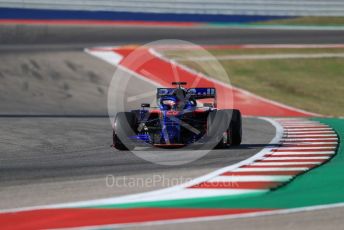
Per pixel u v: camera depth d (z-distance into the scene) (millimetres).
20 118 58594
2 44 109812
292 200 22359
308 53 110000
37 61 95500
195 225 18781
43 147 38875
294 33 128750
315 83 92438
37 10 130875
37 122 54969
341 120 63594
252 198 22797
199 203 22000
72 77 89062
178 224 18938
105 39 116500
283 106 79438
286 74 97062
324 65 102562
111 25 130125
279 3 138000
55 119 58781
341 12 137250
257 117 67812
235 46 113875
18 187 25172
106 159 33250
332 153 35750
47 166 30625
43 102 75125
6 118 58031
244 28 132875
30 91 80688
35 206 21719
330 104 81812
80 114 66625
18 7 129875
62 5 132000
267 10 137750
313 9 137875
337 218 19516
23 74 88562
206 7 136875
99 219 19781
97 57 100250
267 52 110250
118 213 20578
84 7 133000
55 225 19078
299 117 70500
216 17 136750
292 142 42094
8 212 20875
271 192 23922
